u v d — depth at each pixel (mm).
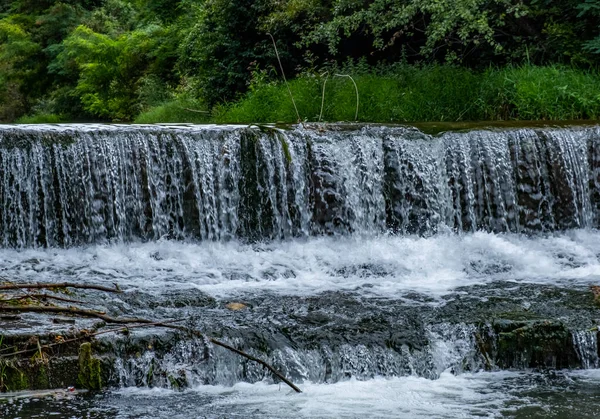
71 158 12062
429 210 13070
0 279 10305
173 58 31375
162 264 11477
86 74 34781
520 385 8359
